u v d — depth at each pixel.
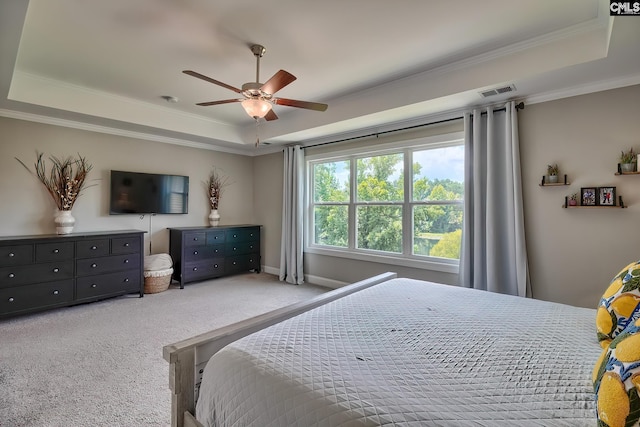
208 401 1.20
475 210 3.19
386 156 4.26
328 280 4.84
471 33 2.38
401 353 1.25
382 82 3.32
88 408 1.84
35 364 2.33
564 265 2.81
